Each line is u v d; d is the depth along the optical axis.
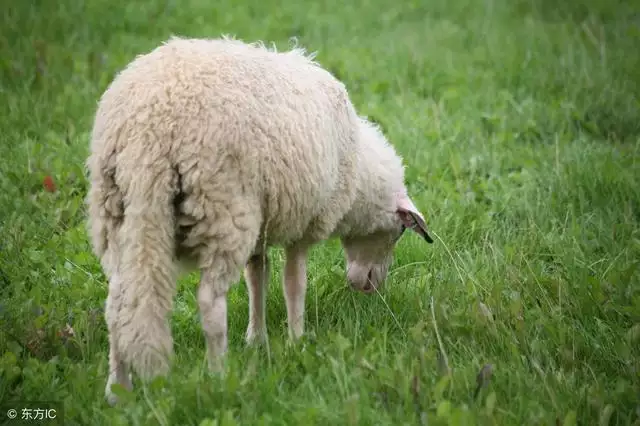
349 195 8.60
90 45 17.47
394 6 23.64
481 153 13.13
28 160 11.65
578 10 22.55
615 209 11.27
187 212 6.89
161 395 6.65
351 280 9.61
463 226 10.91
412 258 10.45
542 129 14.15
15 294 8.62
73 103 14.07
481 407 6.76
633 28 19.48
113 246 7.10
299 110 7.47
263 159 7.10
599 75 16.17
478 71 17.23
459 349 7.78
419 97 15.91
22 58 15.65
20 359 7.54
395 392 6.86
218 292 7.12
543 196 11.69
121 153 6.87
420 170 12.47
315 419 6.45
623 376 7.57
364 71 17.00
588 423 6.75
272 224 7.61
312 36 20.09
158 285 6.79
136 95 6.93
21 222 10.23
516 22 21.58
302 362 7.41
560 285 8.88
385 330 7.88
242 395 6.66
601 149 13.08
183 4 21.83
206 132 6.83
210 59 7.18
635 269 9.12
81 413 6.61
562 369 7.42
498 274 9.41
